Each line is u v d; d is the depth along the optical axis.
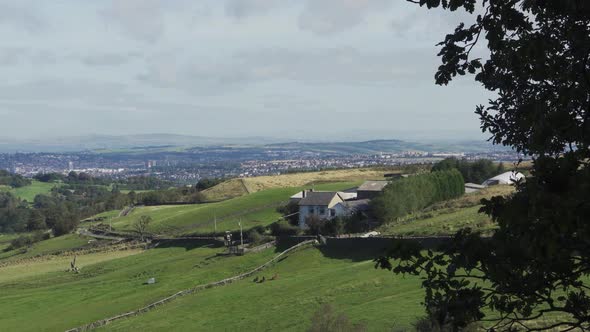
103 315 70.38
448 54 11.20
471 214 84.75
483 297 9.59
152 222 148.25
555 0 10.16
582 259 8.61
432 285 9.66
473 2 10.30
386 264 10.02
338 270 69.94
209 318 60.12
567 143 10.50
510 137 13.72
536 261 8.85
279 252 90.56
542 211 7.57
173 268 94.81
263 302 62.06
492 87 13.10
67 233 167.00
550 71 10.64
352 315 48.75
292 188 164.12
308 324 50.28
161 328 59.72
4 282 104.31
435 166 148.00
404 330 40.62
